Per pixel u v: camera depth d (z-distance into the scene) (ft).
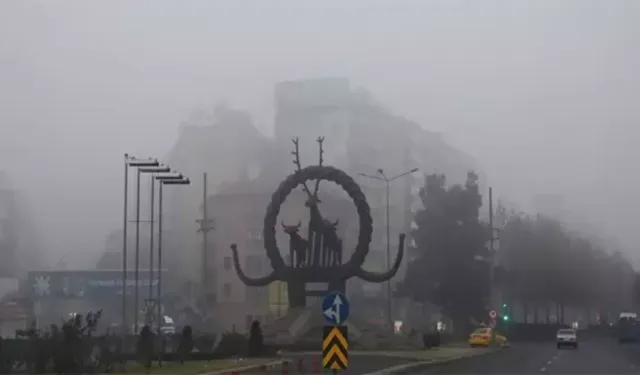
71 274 322.96
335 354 77.56
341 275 181.88
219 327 306.76
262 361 133.59
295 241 185.47
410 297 303.48
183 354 138.41
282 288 253.65
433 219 296.71
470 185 303.68
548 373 116.78
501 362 147.13
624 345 259.80
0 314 285.02
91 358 112.68
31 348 101.76
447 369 127.34
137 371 107.55
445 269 290.15
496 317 253.03
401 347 189.78
